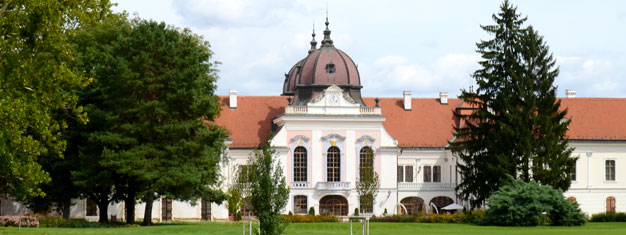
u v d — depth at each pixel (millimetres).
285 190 38250
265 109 100188
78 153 64938
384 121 101188
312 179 93188
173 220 91312
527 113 75500
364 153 94125
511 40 78000
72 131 63750
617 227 64938
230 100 100062
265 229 37969
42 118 39719
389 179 94188
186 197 68750
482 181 76000
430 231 59125
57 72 40688
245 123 98062
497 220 67250
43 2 38781
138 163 60969
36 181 39156
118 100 62750
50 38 39906
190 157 63781
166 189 65062
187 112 64250
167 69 64125
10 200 81625
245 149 95125
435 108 103312
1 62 39594
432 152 98938
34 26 39062
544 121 75312
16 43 39344
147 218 64250
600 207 95562
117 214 88188
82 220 64688
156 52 64062
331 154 93938
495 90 78188
